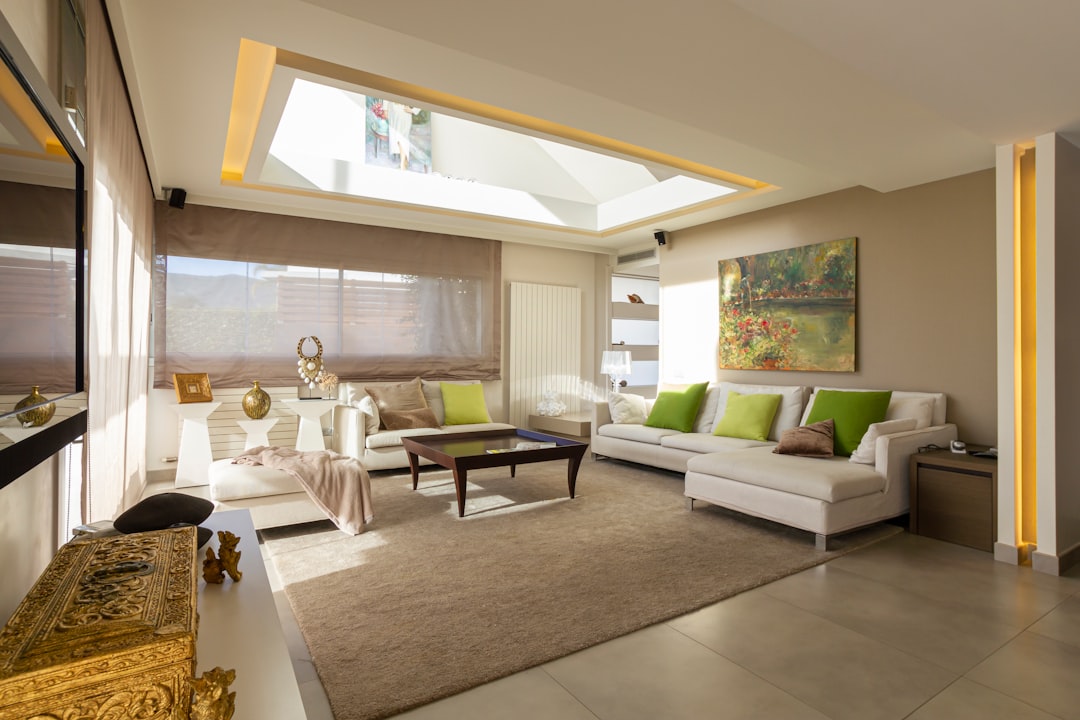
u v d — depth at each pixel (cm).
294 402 541
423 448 440
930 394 429
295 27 264
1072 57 235
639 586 281
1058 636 236
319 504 355
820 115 321
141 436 450
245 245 558
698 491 411
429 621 244
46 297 130
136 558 125
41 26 145
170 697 86
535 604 260
